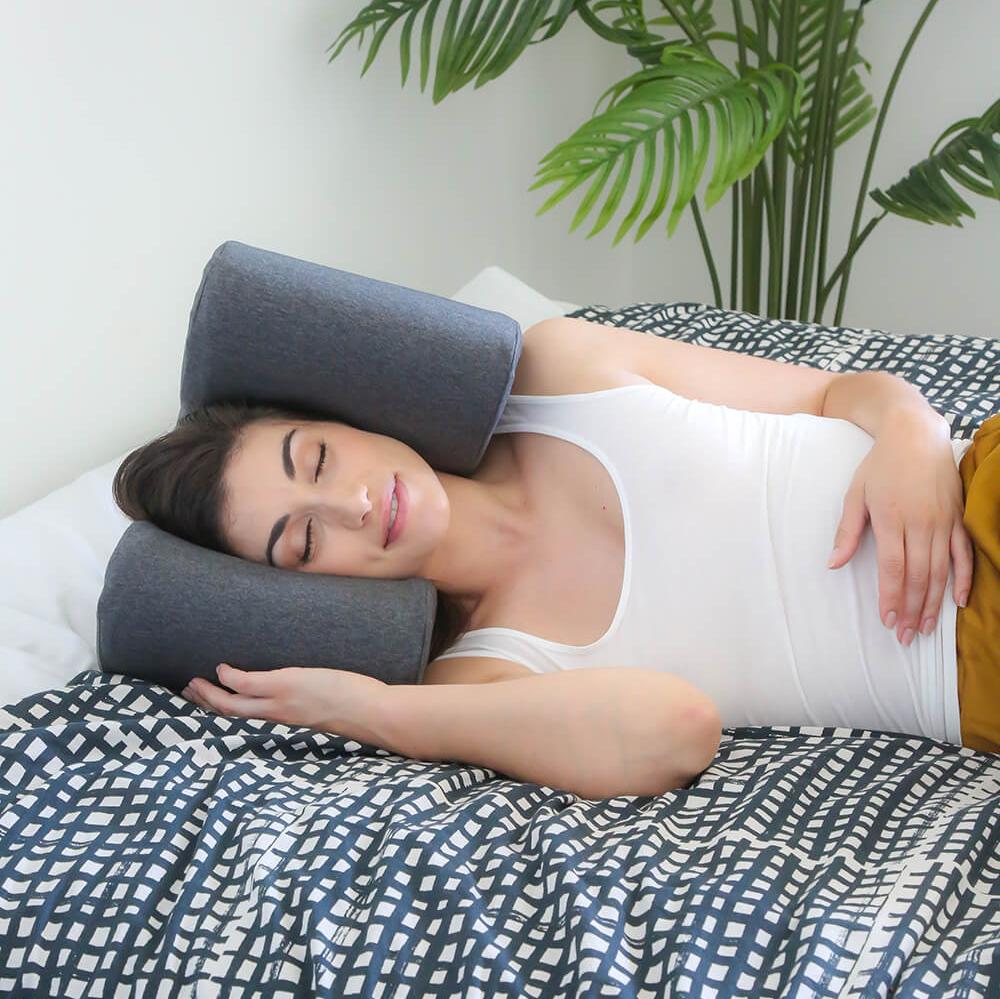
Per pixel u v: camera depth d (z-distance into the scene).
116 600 1.26
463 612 1.42
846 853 1.02
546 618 1.34
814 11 2.29
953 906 0.94
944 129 2.41
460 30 2.00
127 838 1.08
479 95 2.35
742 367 1.47
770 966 0.90
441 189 2.33
